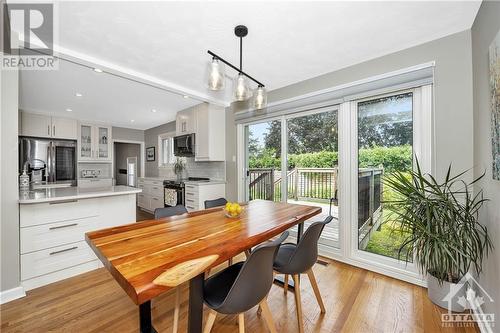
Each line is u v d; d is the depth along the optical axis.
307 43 2.12
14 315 1.66
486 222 1.55
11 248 1.88
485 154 1.56
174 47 2.19
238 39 2.06
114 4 1.61
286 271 1.43
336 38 2.04
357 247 2.58
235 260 2.72
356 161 2.57
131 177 6.98
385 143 2.39
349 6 1.64
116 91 3.35
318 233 1.50
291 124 3.22
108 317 1.64
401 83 2.16
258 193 3.68
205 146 3.97
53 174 4.55
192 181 4.15
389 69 2.28
